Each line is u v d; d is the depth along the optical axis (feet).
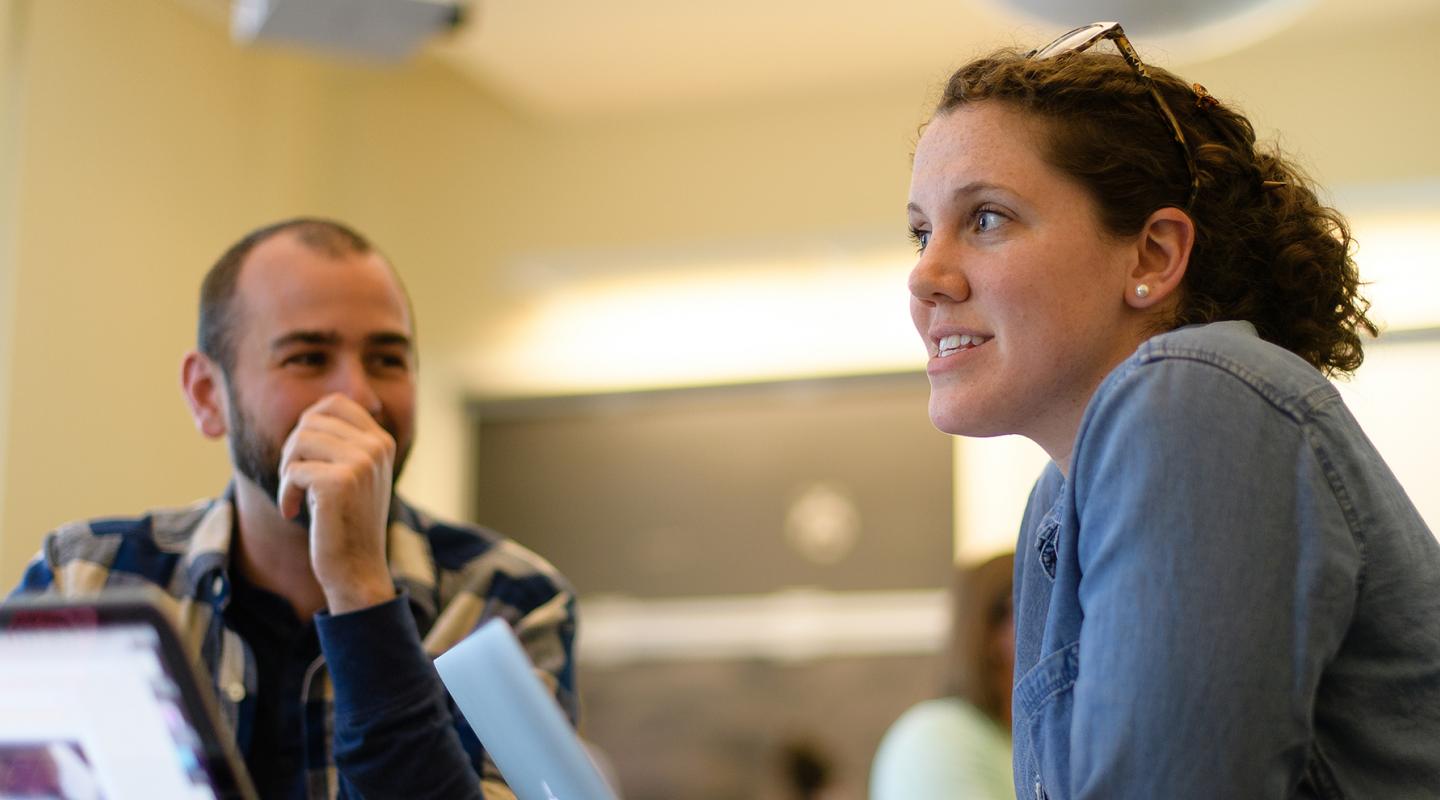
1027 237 4.23
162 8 14.52
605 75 14.92
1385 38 14.42
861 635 15.15
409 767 5.45
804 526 15.44
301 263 6.82
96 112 13.56
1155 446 3.68
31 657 3.51
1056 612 4.09
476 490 16.12
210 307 6.96
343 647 5.57
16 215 12.62
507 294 16.26
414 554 7.05
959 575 9.21
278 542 6.72
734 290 15.88
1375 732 3.76
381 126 16.63
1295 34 14.35
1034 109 4.30
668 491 15.79
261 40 9.11
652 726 15.43
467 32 13.79
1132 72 4.43
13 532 12.35
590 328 16.08
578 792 4.12
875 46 14.21
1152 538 3.59
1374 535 3.74
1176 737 3.41
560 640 7.12
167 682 3.48
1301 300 4.47
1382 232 14.26
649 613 15.64
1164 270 4.28
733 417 15.76
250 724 6.49
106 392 13.43
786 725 15.17
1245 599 3.51
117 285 13.65
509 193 16.35
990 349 4.29
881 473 15.33
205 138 14.99
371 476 6.01
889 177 15.47
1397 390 13.88
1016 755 4.45
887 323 15.48
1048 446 4.47
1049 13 7.58
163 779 3.56
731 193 15.83
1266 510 3.61
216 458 14.79
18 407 12.48
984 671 8.87
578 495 15.94
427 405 16.22
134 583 6.79
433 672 5.65
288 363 6.69
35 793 3.60
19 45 12.88
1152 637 3.50
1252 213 4.43
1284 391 3.76
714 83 15.19
